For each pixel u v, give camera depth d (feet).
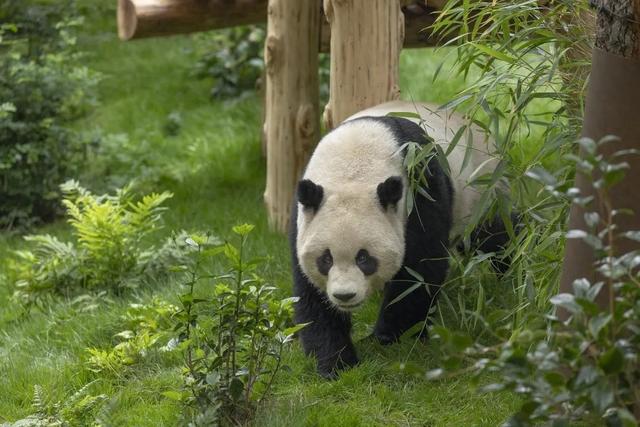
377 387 27.89
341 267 27.20
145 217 40.68
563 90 27.50
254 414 25.94
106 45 69.56
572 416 18.40
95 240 38.45
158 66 66.33
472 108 27.76
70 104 54.19
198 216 45.70
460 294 29.60
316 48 41.32
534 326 22.67
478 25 28.53
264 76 51.42
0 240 47.39
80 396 28.71
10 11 54.03
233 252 24.76
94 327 33.88
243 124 56.54
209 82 63.36
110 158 53.36
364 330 32.48
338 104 35.50
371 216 27.50
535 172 18.13
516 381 17.46
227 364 25.54
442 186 29.76
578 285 17.84
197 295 34.63
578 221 21.36
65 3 56.39
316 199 27.63
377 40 34.53
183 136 56.70
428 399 27.04
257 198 47.09
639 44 19.85
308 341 29.68
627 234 17.99
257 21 47.24
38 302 38.01
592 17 27.07
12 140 49.75
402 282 29.55
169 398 27.96
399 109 32.04
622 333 18.71
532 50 27.81
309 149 41.39
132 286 37.55
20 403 29.68
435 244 29.48
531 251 26.96
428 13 41.19
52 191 50.34
